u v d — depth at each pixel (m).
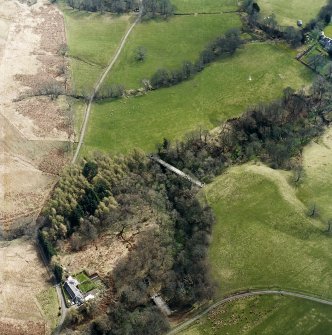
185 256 182.25
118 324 164.88
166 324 164.75
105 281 179.75
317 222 187.75
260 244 183.25
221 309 167.88
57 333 165.62
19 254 190.75
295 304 166.62
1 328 167.62
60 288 178.50
